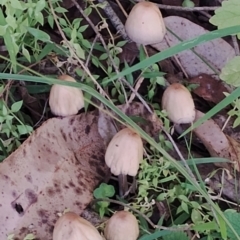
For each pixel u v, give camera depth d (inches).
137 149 11.9
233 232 11.2
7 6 11.5
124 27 14.3
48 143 12.5
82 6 14.4
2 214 11.8
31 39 13.3
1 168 11.9
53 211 12.1
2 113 12.4
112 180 13.5
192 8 15.2
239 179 13.7
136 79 14.1
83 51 13.0
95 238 10.8
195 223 12.6
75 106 12.7
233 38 15.0
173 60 15.1
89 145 12.9
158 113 13.4
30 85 13.8
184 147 14.1
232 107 14.8
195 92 14.9
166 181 13.1
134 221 11.6
